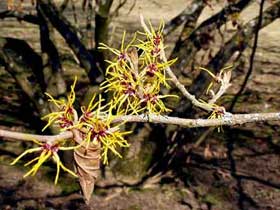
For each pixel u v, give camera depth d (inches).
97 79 172.1
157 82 38.9
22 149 220.1
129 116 36.9
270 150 233.1
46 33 197.8
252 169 216.1
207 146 234.2
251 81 330.3
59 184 195.0
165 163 201.2
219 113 43.5
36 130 237.3
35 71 208.4
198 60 328.5
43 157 30.4
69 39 182.1
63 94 197.3
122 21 465.4
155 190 194.2
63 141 32.4
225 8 177.3
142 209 182.2
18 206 181.5
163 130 193.5
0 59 202.1
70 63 349.7
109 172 198.5
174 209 184.1
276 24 499.8
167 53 350.6
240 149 233.9
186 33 193.6
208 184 201.3
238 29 178.9
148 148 196.4
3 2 498.6
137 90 37.9
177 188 196.5
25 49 213.0
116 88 37.6
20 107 268.2
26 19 206.7
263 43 429.7
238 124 42.5
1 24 465.4
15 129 237.9
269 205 189.9
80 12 470.9
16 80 203.2
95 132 32.7
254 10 516.1
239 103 292.5
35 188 193.2
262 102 294.7
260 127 260.7
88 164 33.3
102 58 165.2
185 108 177.9
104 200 186.5
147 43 39.8
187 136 196.4
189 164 214.8
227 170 213.3
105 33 165.6
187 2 588.7
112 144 33.8
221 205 188.5
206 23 183.3
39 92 204.7
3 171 202.7
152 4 570.9
